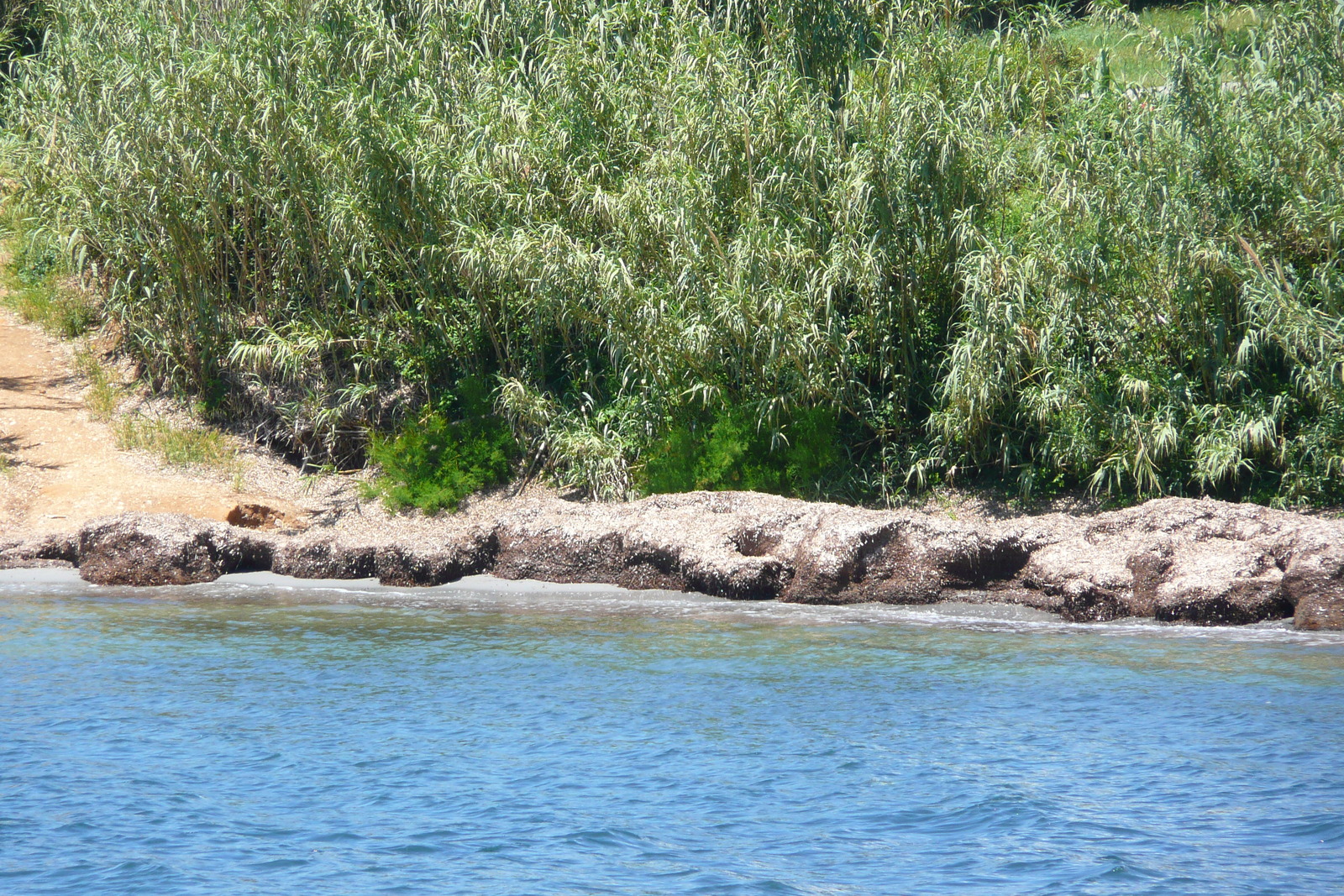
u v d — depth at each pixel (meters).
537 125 63.72
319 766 30.86
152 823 27.25
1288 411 54.28
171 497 63.91
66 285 87.25
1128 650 42.09
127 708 35.97
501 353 69.00
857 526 51.44
